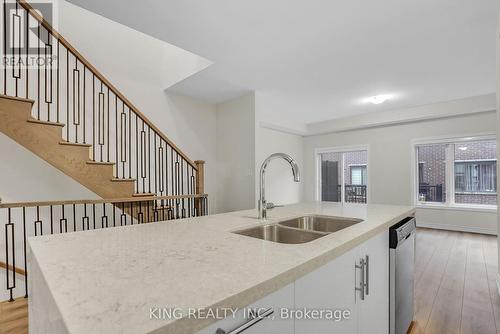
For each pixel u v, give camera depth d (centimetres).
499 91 242
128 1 217
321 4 222
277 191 666
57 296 60
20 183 307
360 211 204
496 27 253
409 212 205
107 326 48
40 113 328
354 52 305
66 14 357
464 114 498
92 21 378
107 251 95
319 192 731
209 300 58
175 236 119
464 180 530
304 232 147
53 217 330
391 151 598
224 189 492
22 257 302
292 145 716
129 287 65
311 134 725
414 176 568
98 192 296
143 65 424
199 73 370
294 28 257
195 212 379
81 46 367
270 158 171
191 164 372
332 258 98
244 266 80
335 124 645
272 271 76
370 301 137
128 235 121
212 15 236
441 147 550
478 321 210
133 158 407
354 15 237
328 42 283
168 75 431
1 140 296
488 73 362
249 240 112
